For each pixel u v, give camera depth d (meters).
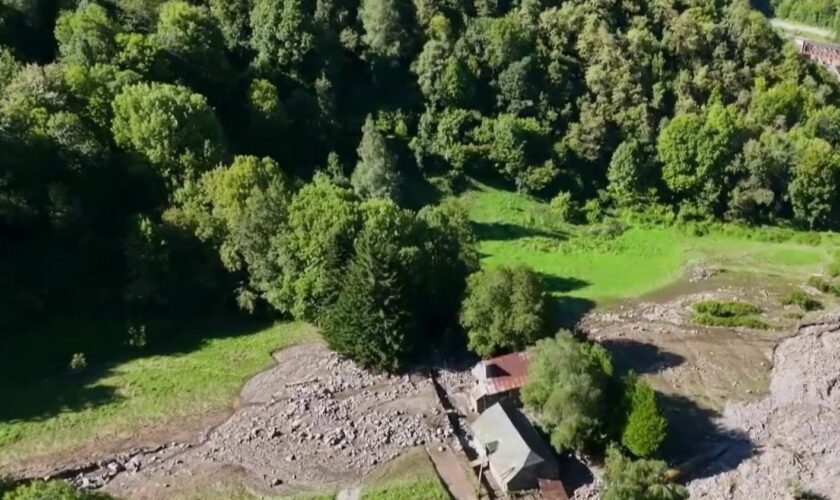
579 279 106.62
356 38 123.75
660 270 109.38
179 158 94.38
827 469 73.38
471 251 92.88
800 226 120.25
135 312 89.81
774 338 93.62
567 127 124.19
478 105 123.94
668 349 91.56
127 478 71.62
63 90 94.38
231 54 119.06
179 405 79.88
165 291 89.75
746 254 113.50
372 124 112.12
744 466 73.88
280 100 114.19
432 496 69.94
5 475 70.19
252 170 92.75
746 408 81.81
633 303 101.69
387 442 76.38
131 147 94.50
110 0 111.88
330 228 87.88
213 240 91.75
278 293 89.62
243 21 120.88
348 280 84.81
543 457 70.50
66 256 89.75
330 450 75.56
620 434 72.06
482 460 73.50
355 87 123.50
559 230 115.94
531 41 126.69
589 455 73.69
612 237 115.56
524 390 75.81
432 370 86.06
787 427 79.00
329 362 86.69
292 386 83.19
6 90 91.94
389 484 71.50
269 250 89.81
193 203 93.00
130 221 90.56
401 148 119.88
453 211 98.00
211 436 76.69
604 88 125.00
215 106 109.75
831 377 85.69
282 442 76.31
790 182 119.31
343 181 110.44
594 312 99.44
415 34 125.62
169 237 89.31
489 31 123.88
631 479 64.62
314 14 124.12
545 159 120.69
